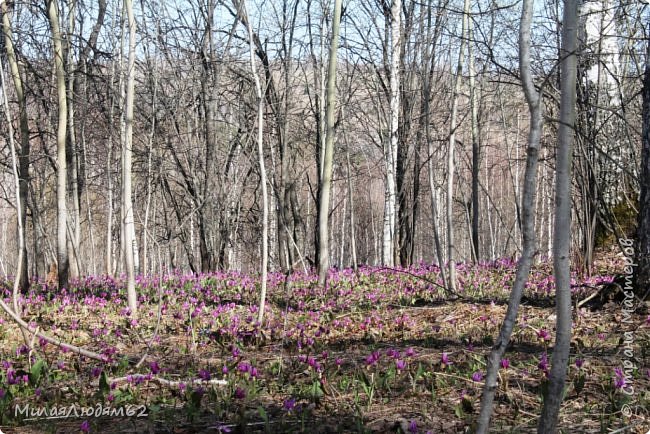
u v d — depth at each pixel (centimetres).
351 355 705
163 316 1030
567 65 381
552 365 372
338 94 1916
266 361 697
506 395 533
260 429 485
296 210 2150
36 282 1706
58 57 1288
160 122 1880
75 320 971
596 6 888
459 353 676
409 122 1909
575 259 1230
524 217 359
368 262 3991
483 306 962
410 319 921
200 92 2014
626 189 1280
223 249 2242
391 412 513
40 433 501
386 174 1883
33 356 712
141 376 590
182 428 490
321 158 1956
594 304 852
